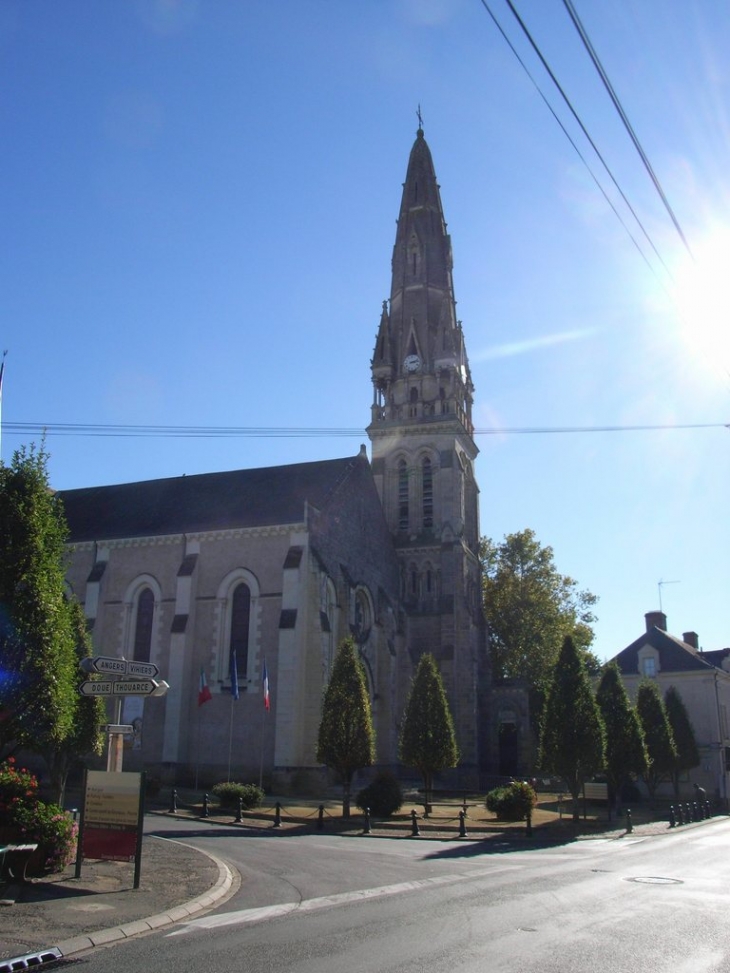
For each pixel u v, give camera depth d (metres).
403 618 60.66
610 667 46.75
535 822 36.00
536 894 17.19
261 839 27.73
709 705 64.19
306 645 44.12
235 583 46.78
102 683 18.78
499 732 62.56
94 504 56.94
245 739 43.88
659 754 52.03
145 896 16.03
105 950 12.12
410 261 71.88
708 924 14.13
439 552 62.34
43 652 18.16
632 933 13.27
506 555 77.88
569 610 78.69
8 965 10.98
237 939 12.75
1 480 18.83
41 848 17.86
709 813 46.00
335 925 13.82
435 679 42.00
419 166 75.56
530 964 11.09
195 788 42.94
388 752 53.94
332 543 49.59
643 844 29.77
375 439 66.94
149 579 48.91
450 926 13.69
